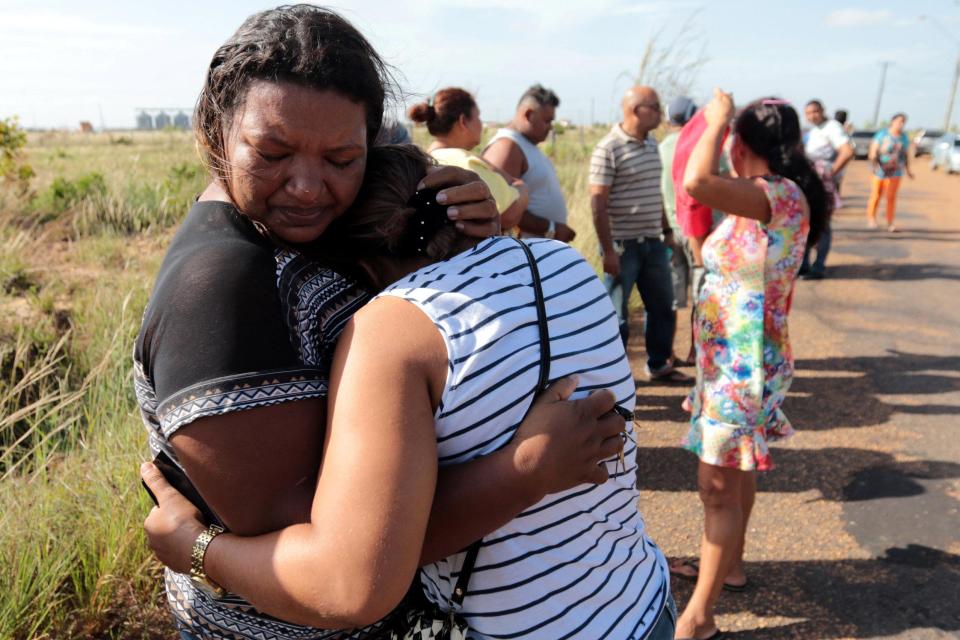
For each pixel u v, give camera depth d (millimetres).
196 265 971
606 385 1096
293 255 1069
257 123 958
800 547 3221
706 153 2307
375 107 1070
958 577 2990
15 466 2844
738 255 2369
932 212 13945
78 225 8750
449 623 1094
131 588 2648
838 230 11586
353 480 874
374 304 996
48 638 2395
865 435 4312
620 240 4875
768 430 2525
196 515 1073
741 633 2684
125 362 4090
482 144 6738
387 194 1092
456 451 987
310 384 972
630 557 1180
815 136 8070
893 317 6781
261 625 1144
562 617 1073
